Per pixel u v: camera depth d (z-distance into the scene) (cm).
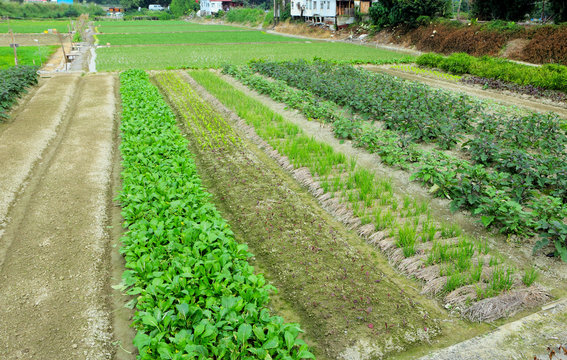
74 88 2245
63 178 1084
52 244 791
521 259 752
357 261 743
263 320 538
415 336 580
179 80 2419
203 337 502
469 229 851
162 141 1233
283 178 1130
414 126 1380
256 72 2705
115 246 773
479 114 1595
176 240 725
